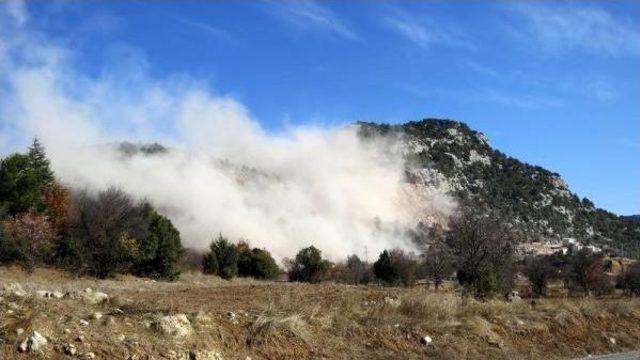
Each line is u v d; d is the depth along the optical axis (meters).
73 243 32.56
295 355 11.38
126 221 35.28
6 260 29.59
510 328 16.22
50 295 11.41
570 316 18.33
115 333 9.62
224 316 11.65
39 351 8.39
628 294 50.94
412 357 12.68
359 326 13.55
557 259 65.25
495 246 30.11
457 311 16.47
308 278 47.97
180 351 9.83
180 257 39.91
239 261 52.84
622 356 15.59
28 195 36.19
